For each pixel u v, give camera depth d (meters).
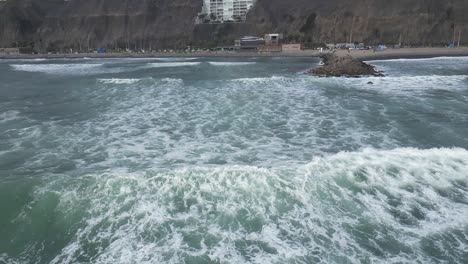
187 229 6.09
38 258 5.62
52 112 16.31
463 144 10.73
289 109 16.36
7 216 6.73
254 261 5.30
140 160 9.64
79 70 44.91
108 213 6.60
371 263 5.29
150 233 6.00
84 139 11.87
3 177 8.48
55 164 9.44
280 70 41.06
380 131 12.36
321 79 29.48
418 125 13.03
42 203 7.03
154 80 28.69
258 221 6.32
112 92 22.56
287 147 10.76
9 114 15.84
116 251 5.59
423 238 5.89
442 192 7.34
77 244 5.84
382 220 6.39
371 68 34.75
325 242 5.78
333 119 14.31
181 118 14.84
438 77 29.17
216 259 5.35
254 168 8.20
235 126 13.44
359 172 8.09
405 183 7.67
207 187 7.39
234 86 24.92
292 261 5.31
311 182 7.60
